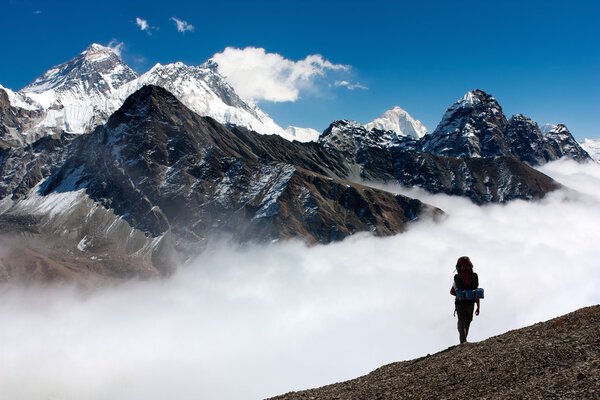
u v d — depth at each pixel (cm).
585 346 1850
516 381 1744
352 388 2073
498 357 1969
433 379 1931
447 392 1797
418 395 1831
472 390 1762
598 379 1564
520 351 1964
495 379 1794
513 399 1600
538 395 1583
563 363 1777
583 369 1666
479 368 1914
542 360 1839
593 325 2041
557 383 1625
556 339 2005
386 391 1939
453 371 1955
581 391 1527
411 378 2009
